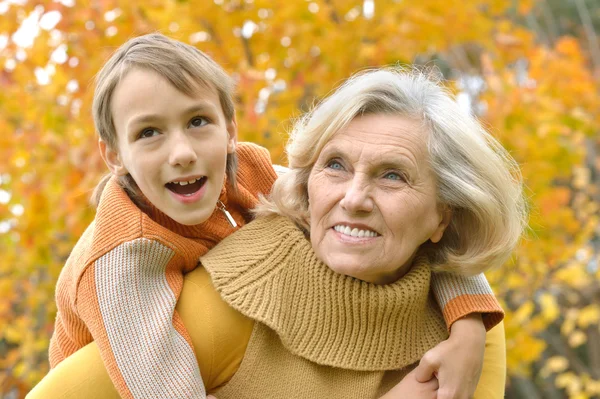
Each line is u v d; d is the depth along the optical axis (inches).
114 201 86.0
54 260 210.8
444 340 85.1
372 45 198.2
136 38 86.4
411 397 79.7
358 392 82.7
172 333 79.1
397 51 197.2
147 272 81.7
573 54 236.2
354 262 81.0
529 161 204.7
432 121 84.4
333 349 83.4
